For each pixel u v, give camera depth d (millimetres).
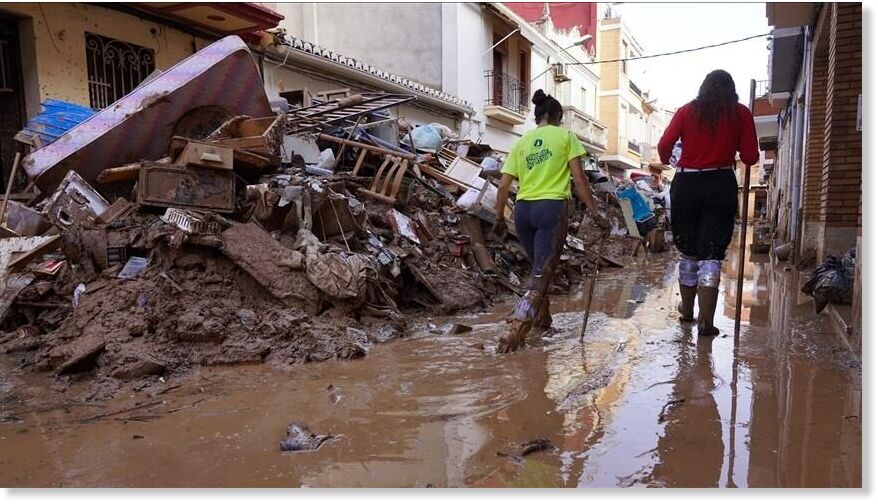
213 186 5430
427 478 2477
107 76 9500
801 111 13109
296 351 4336
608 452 2689
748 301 6781
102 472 2564
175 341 4234
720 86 4820
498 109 20953
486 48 21250
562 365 4102
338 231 5980
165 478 2502
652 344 4688
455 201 9148
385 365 4160
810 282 5789
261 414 3234
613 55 37719
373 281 5441
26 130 6707
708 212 4969
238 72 6883
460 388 3627
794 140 14492
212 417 3197
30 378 3865
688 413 3139
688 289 5469
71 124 6859
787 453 2643
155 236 4863
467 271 7246
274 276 4863
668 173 50406
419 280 6219
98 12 9242
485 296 6918
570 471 2510
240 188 5895
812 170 9969
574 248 10703
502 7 21094
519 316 4570
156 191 5211
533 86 24938
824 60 10008
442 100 17516
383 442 2844
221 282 4840
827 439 2783
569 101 29562
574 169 4730
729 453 2654
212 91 6742
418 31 19438
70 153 5863
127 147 6238
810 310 6027
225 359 4141
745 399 3344
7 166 8484
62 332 4336
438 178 9742
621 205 14828
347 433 2959
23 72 8516
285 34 12656
